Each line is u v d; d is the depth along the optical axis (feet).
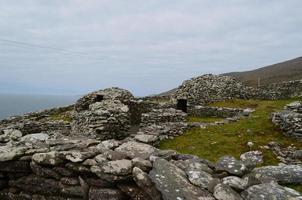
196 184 19.48
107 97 100.94
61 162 22.15
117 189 20.76
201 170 21.04
